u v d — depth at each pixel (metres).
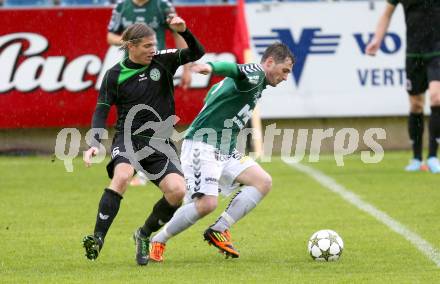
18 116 41.59
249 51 40.12
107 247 23.61
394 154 43.12
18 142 42.91
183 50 21.45
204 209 21.73
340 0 42.56
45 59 41.47
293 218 27.66
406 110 42.91
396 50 42.62
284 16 42.28
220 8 41.66
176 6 41.47
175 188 20.64
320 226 26.25
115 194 20.31
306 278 19.33
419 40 36.22
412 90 37.12
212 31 41.62
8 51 41.25
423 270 20.14
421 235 24.59
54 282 19.05
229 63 20.91
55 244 23.92
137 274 19.97
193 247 23.70
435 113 36.69
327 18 42.47
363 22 42.53
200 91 41.75
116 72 21.19
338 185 34.09
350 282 18.84
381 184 34.12
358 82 42.72
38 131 42.88
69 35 41.50
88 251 20.00
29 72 41.44
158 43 32.81
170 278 19.45
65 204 30.52
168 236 21.81
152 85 21.27
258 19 42.28
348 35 42.56
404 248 22.84
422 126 37.81
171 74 21.48
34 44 41.38
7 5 43.78
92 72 41.69
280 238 24.61
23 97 41.53
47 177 36.91
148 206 30.16
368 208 29.09
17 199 31.52
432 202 30.06
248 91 21.70
